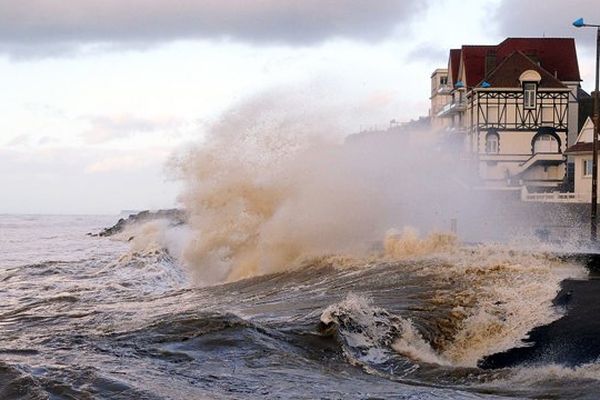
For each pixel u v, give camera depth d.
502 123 79.56
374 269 24.23
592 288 18.66
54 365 13.50
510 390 12.44
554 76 82.31
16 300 25.22
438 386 12.88
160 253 40.81
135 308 21.89
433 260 24.08
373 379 13.33
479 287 19.52
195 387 12.34
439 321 16.92
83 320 19.30
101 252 55.19
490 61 82.00
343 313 16.55
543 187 76.75
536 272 20.81
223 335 15.63
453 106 86.62
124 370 13.25
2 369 13.07
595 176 37.84
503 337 15.88
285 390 12.34
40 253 57.16
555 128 79.44
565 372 13.49
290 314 18.38
